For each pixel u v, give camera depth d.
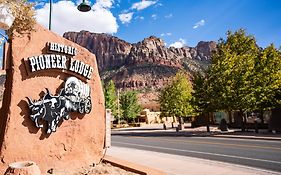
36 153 9.01
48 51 9.73
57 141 9.64
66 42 10.41
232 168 10.82
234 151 15.48
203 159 13.23
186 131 34.59
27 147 8.82
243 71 27.59
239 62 28.00
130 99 66.44
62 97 9.81
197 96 30.88
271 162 11.95
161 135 30.11
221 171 10.25
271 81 27.16
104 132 11.49
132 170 9.86
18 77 8.90
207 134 27.48
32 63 9.12
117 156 14.59
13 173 6.61
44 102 9.29
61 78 10.02
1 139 8.58
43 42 9.68
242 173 9.86
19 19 8.88
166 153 15.81
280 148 15.88
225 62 28.42
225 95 27.83
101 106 11.41
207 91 29.22
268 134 24.09
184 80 41.06
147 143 21.98
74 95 10.20
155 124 71.56
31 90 9.12
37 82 9.31
